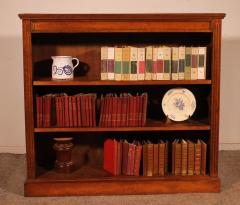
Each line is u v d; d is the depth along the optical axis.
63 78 2.46
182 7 3.20
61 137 2.70
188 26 2.35
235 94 3.33
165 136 2.80
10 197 2.40
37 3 3.13
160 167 2.48
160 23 2.34
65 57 2.46
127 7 3.17
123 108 2.46
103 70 2.45
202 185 2.46
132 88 2.79
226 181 2.66
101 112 2.45
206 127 2.45
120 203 2.31
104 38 2.72
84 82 2.39
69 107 2.44
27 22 2.30
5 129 3.25
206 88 2.58
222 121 3.35
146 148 2.46
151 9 3.19
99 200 2.36
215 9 3.23
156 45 2.73
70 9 3.15
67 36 2.70
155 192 2.45
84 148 2.82
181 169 2.50
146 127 2.44
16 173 2.82
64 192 2.43
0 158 3.12
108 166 2.59
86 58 2.73
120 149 2.49
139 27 2.33
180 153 2.49
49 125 2.44
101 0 3.16
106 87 2.78
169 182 2.45
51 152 2.78
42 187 2.41
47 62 2.71
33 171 2.42
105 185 2.44
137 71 2.43
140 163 2.51
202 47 2.45
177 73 2.44
